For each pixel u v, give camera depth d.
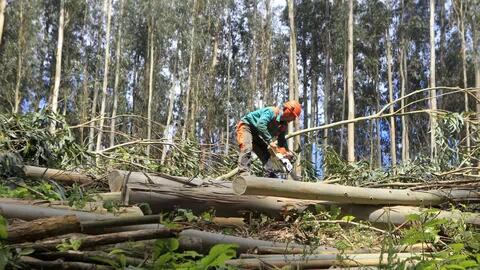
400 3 33.19
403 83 31.66
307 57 35.56
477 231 4.40
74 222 2.34
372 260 3.22
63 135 6.87
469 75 31.59
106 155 7.32
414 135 32.78
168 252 2.51
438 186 5.38
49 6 31.11
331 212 4.65
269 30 31.08
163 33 30.14
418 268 2.83
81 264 2.37
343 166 7.05
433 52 25.25
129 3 30.28
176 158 7.23
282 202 4.72
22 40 27.59
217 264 2.44
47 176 5.67
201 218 4.41
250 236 4.30
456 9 30.28
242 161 6.08
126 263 2.51
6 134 6.36
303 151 7.86
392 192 4.82
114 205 3.80
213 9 31.81
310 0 34.03
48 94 30.25
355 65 34.94
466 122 7.23
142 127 9.95
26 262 2.26
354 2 31.69
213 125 30.95
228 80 31.19
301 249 3.48
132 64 34.28
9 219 3.14
